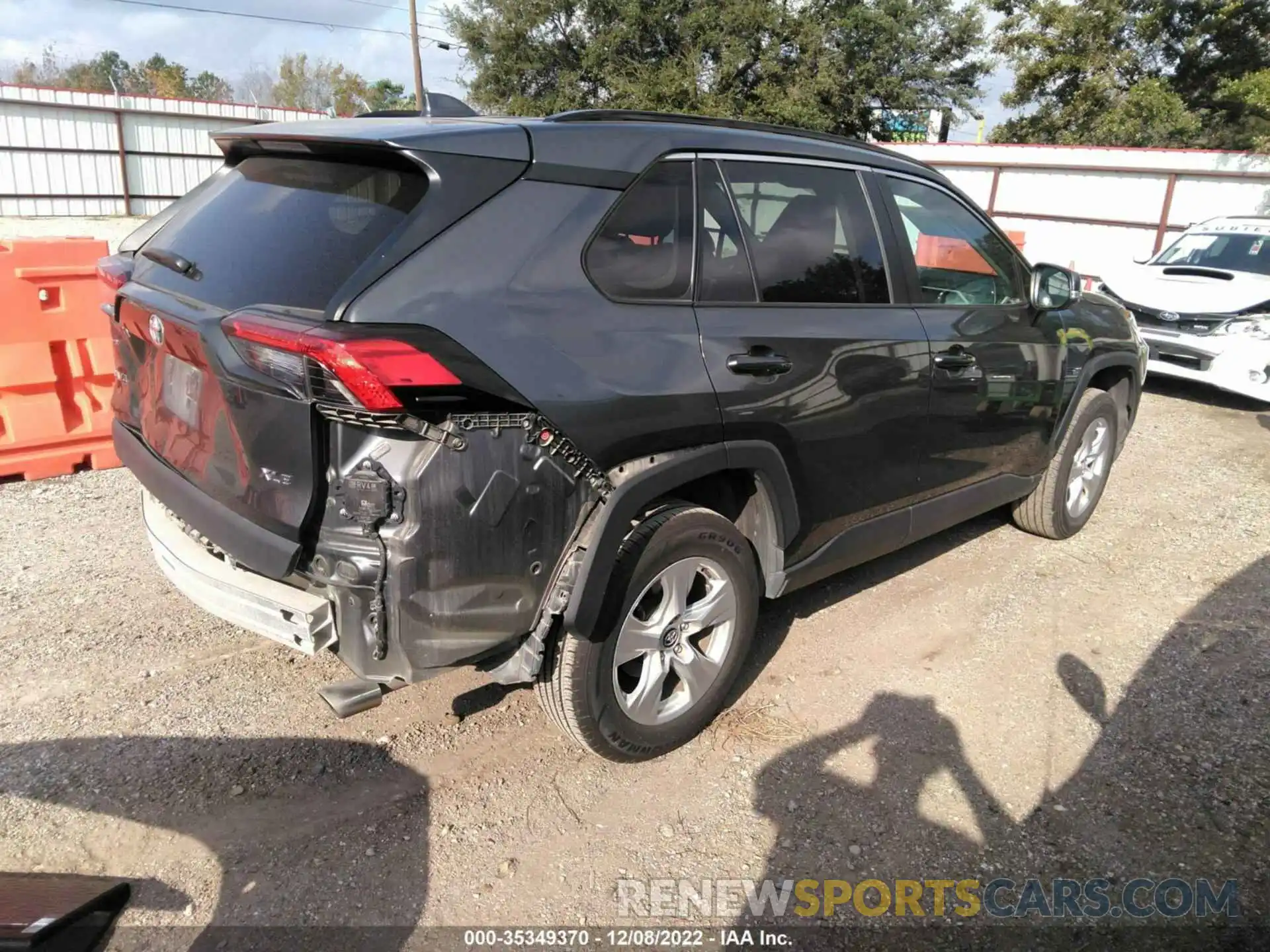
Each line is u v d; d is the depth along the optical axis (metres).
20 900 1.63
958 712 3.34
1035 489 4.67
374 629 2.26
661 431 2.62
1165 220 19.02
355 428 2.19
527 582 2.44
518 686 3.42
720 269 2.91
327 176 2.59
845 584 4.37
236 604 2.46
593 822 2.73
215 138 2.92
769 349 2.93
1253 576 4.57
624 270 2.65
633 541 2.68
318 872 2.49
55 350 5.04
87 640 3.53
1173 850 2.67
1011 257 4.25
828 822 2.76
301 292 2.32
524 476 2.37
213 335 2.35
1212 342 8.23
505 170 2.46
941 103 29.06
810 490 3.18
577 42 28.34
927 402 3.57
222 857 2.52
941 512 3.90
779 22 26.08
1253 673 3.62
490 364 2.26
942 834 2.72
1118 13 26.67
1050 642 3.86
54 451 5.11
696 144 2.90
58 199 27.09
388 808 2.74
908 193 3.71
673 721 2.96
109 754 2.90
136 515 4.70
